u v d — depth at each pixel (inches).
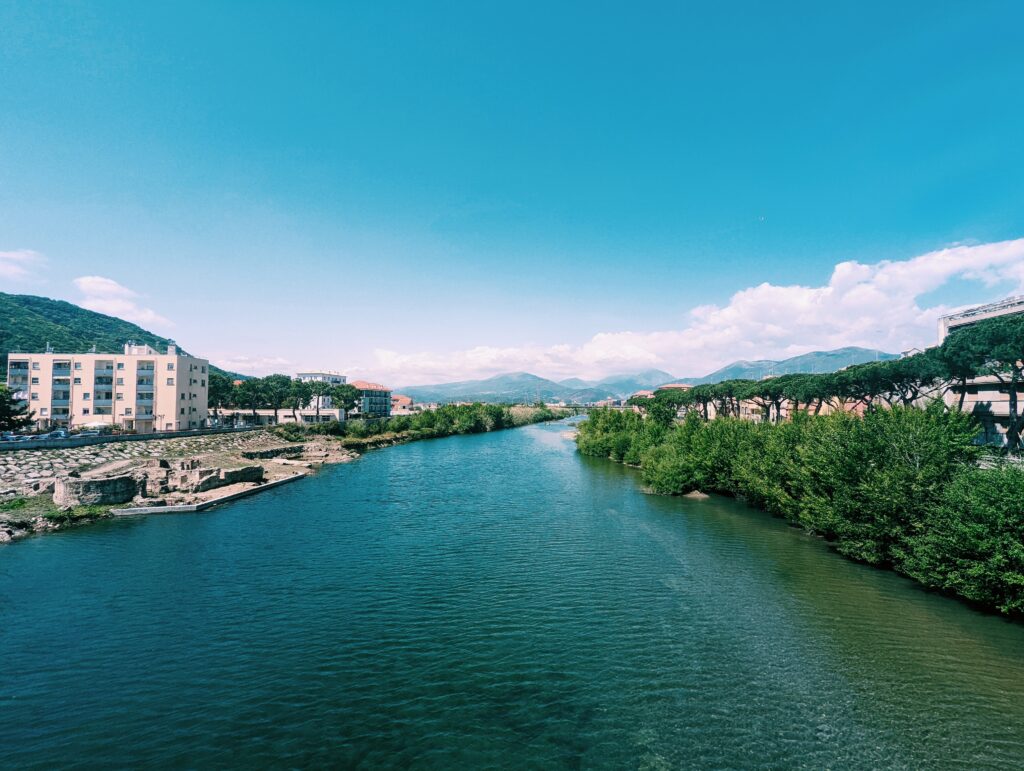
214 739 785.6
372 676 961.5
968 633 1108.5
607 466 3821.4
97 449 2920.8
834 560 1610.5
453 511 2278.5
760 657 1024.9
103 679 943.7
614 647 1067.9
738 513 2256.4
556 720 835.4
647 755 752.3
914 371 2410.2
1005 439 2711.6
